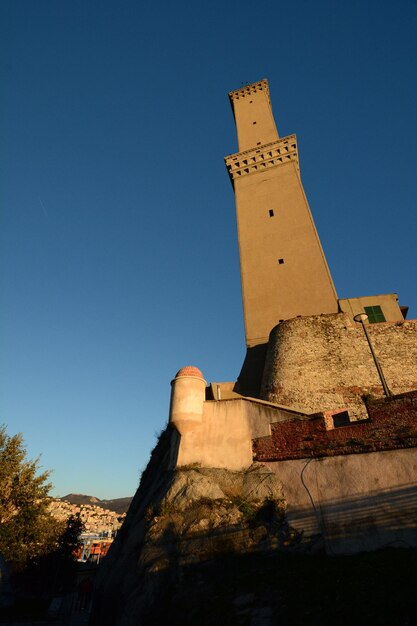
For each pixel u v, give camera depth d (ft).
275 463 43.52
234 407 50.90
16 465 94.73
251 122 153.58
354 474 37.17
